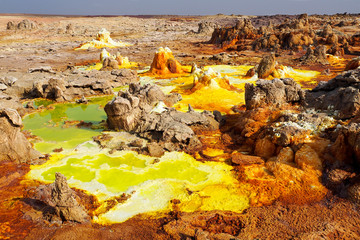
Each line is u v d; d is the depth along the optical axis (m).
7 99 25.64
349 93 17.53
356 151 12.62
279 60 47.94
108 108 20.00
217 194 13.19
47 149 18.12
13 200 12.89
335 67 41.22
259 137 16.91
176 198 13.02
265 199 12.61
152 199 13.02
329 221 10.96
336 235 10.26
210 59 50.81
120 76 35.62
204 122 20.47
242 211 12.00
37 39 83.44
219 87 30.11
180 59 51.81
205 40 82.38
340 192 12.29
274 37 58.62
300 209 11.75
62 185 11.23
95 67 44.84
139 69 43.75
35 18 156.62
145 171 15.34
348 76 19.23
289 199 12.40
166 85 33.72
